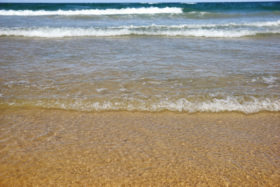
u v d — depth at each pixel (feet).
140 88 15.96
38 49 26.91
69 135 11.01
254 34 38.88
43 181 8.32
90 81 17.08
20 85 16.10
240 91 15.60
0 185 8.07
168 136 11.16
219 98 14.64
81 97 14.52
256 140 10.96
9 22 46.88
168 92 15.35
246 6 93.20
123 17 58.75
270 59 23.65
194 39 35.35
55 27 41.32
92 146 10.26
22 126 11.57
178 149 10.23
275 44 31.89
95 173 8.74
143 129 11.70
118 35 37.52
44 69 19.66
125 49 27.71
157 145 10.47
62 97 14.46
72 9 76.33
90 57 23.73
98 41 32.60
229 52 26.78
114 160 9.44
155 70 19.80
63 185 8.18
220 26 46.44
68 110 13.19
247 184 8.42
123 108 13.48
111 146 10.30
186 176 8.71
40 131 11.23
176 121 12.49
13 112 12.80
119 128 11.72
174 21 53.93
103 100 14.21
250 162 9.46
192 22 52.49
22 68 19.80
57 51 26.09
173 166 9.19
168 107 13.65
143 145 10.44
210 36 37.81
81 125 11.88
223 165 9.29
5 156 9.41
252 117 12.98
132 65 21.13
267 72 19.51
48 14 65.77
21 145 10.14
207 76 18.43
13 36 34.88
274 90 15.81
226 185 8.37
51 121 12.14
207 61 22.75
